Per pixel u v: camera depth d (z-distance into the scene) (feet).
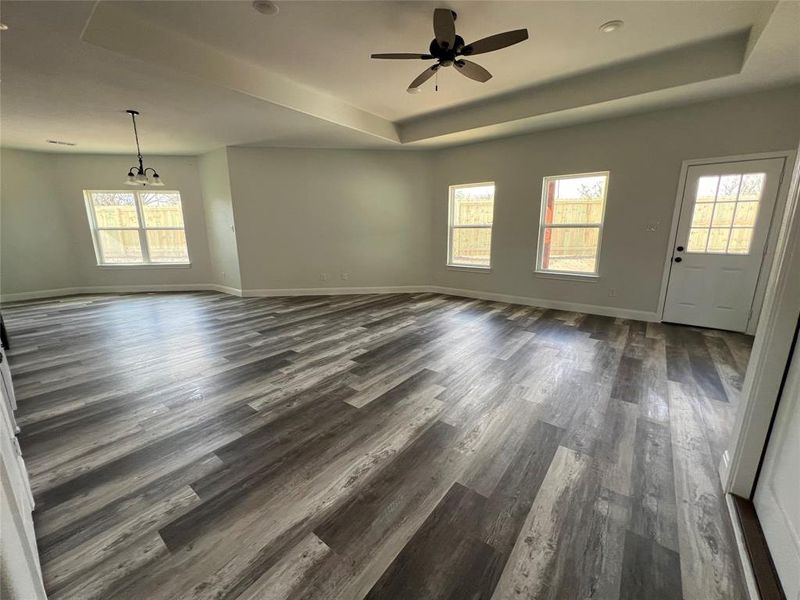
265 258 20.83
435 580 4.09
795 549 3.71
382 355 11.12
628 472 5.84
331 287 21.63
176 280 23.00
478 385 9.02
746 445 4.98
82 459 6.24
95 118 13.97
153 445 6.65
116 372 9.96
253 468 6.01
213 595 3.93
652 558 4.33
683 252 13.82
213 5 8.34
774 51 8.98
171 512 5.08
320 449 6.52
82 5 7.11
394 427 7.20
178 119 14.17
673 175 13.56
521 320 15.16
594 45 10.26
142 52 9.05
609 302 15.76
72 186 21.20
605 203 15.20
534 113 13.89
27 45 8.41
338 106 14.69
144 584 4.06
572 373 9.68
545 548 4.48
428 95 13.99
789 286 4.37
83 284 22.38
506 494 5.39
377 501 5.28
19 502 4.00
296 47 10.25
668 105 12.88
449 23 7.72
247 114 13.52
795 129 11.38
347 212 20.80
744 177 12.36
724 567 4.21
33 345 12.29
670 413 7.64
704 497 5.29
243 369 10.12
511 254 18.29
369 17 8.80
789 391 4.38
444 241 20.93
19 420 7.50
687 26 9.30
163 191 22.12
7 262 19.86
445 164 19.95
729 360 10.52
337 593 3.95
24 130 15.56
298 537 4.67
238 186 19.71
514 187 17.58
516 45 10.24
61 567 4.24
